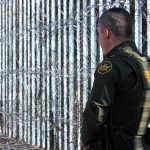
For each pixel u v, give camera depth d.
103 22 3.32
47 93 8.00
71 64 7.27
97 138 3.21
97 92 3.10
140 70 3.16
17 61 9.27
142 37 5.82
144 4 5.84
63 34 7.56
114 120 3.15
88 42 6.88
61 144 7.48
